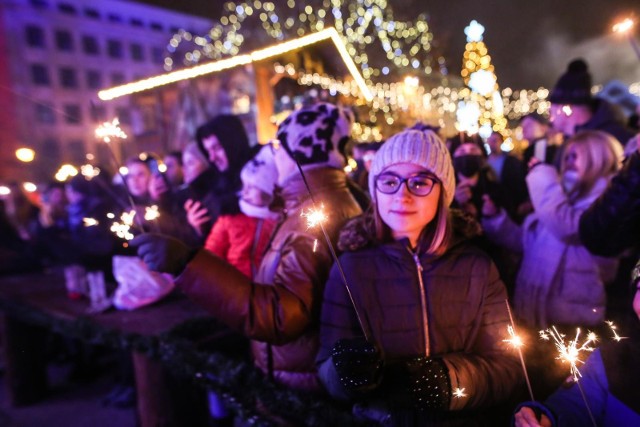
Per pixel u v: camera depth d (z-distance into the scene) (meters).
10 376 3.55
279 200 1.79
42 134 22.19
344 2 9.58
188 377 2.03
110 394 3.59
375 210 1.42
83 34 28.39
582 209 2.02
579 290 2.03
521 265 2.26
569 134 2.78
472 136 2.47
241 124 2.82
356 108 3.28
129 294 2.93
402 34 8.73
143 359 2.43
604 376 1.18
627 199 1.57
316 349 1.64
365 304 1.38
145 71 31.50
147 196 3.36
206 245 2.55
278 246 1.65
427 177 1.30
